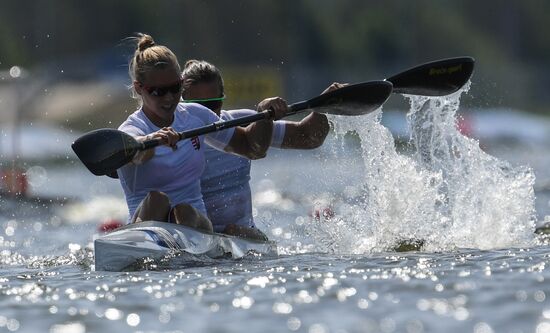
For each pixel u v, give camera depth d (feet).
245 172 78.79
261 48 597.93
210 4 590.96
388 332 42.70
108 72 413.18
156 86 68.59
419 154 85.25
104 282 58.18
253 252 73.31
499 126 414.82
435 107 84.79
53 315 48.39
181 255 66.28
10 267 72.95
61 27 639.35
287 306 48.62
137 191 70.74
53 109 390.83
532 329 42.19
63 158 336.70
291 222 123.75
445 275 56.24
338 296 50.65
